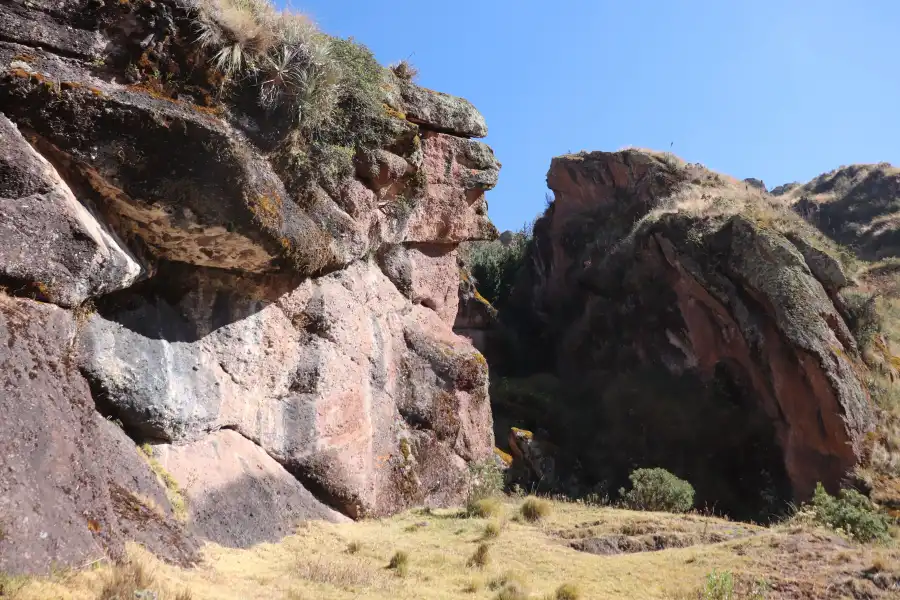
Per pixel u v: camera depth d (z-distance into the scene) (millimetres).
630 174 35031
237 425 9031
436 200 13969
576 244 35750
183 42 8180
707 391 25984
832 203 54312
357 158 11336
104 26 7590
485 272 39438
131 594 4438
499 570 7523
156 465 7402
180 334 8578
